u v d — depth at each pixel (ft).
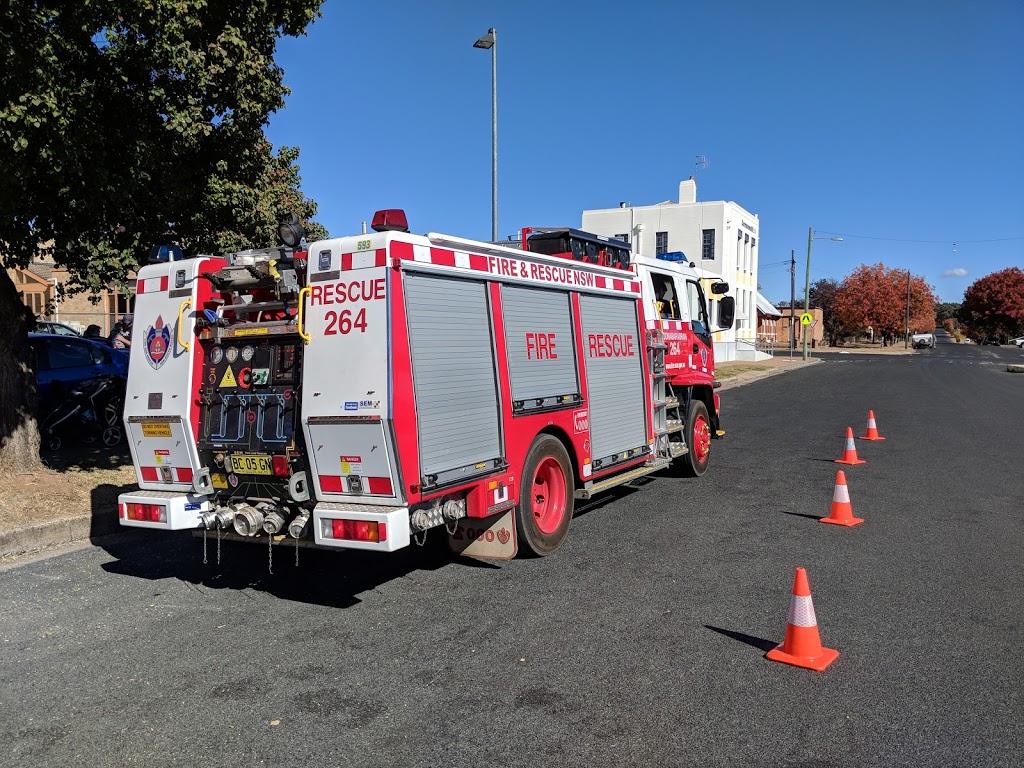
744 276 151.43
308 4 28.45
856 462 36.63
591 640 15.90
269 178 47.83
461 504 18.78
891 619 16.85
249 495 18.86
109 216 27.48
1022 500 28.53
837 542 23.08
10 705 13.51
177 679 14.42
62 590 19.65
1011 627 16.34
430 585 19.74
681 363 32.27
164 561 22.21
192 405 19.10
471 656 15.21
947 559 21.33
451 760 11.45
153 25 23.43
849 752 11.50
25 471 27.30
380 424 16.08
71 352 36.96
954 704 12.95
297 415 17.69
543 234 26.45
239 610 18.15
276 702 13.43
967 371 119.14
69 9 22.99
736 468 35.83
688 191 143.13
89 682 14.35
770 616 17.11
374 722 12.65
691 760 11.35
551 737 12.07
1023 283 327.47
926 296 310.45
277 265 18.31
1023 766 11.09
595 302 25.45
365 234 17.15
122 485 28.43
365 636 16.38
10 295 27.20
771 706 12.96
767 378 102.47
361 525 16.26
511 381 20.58
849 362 153.17
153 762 11.59
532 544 21.29
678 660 14.85
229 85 26.91
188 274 19.39
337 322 16.88
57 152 22.80
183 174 28.25
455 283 18.70
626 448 26.89
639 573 20.34
